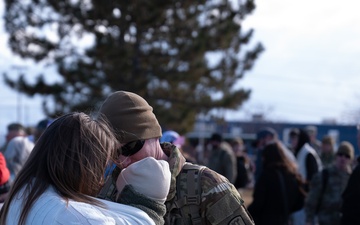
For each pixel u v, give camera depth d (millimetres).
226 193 2297
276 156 6023
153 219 1944
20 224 1742
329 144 9625
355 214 5105
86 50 13820
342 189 6262
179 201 2279
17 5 14109
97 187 1858
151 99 14438
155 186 1979
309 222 6355
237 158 9367
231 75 15164
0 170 4410
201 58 14219
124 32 13969
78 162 1790
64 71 13859
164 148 2443
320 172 6375
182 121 14359
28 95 13883
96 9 13586
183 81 14406
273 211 5922
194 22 14398
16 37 14070
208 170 2348
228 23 14047
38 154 1845
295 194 6027
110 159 1930
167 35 14398
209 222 2287
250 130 36938
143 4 13445
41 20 14211
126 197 1973
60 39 14172
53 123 1887
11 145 5934
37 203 1749
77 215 1703
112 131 2043
